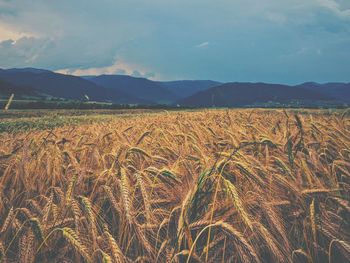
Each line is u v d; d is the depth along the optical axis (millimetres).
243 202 3049
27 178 3820
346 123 7031
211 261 2809
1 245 2719
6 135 7805
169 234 3201
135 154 4516
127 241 3055
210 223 2604
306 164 3947
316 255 2896
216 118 10031
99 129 8000
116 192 3436
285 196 3490
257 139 4609
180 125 7188
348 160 4422
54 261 2750
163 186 3516
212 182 3129
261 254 3025
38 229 2590
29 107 77312
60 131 8016
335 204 3537
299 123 4402
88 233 2908
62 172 4203
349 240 3119
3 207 3445
